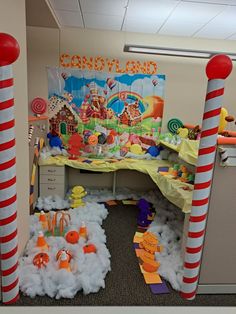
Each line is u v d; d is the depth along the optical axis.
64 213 2.64
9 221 1.38
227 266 1.80
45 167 3.32
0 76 1.21
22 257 1.98
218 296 1.81
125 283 1.89
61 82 3.63
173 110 3.86
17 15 1.76
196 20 3.03
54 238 2.23
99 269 1.89
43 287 1.71
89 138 3.61
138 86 3.74
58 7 2.87
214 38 3.71
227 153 1.60
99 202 3.54
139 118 3.82
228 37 3.63
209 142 1.36
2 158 1.29
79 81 3.64
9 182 1.34
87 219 2.80
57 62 3.59
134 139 3.86
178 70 3.76
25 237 2.13
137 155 3.77
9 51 1.16
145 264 2.04
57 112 3.69
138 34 3.61
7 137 1.28
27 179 2.14
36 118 3.01
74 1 2.69
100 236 2.41
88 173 3.96
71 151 3.63
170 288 1.85
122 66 3.67
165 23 3.18
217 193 1.68
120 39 3.60
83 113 3.72
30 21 3.22
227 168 1.65
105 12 2.94
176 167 2.90
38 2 2.66
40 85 3.61
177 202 2.21
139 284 1.88
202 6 2.63
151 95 3.78
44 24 3.33
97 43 3.59
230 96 3.91
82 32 3.54
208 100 1.32
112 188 4.02
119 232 2.69
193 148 2.41
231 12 2.75
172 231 2.51
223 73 1.24
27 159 2.11
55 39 3.53
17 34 1.77
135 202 3.58
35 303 1.63
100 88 3.69
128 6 2.73
